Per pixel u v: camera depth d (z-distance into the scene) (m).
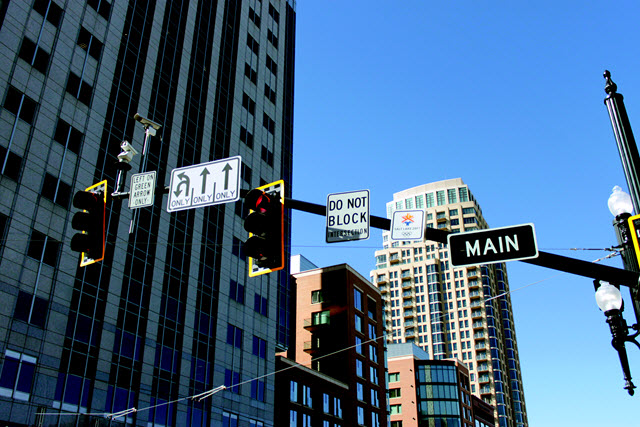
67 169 36.34
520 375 160.38
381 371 73.94
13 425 29.16
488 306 152.62
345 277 71.50
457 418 96.62
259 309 52.72
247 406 47.25
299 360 69.75
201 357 43.88
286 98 68.12
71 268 34.91
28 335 31.20
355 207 8.88
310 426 55.94
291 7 75.81
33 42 36.19
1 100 33.09
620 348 7.64
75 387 33.16
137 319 38.97
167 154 45.50
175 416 39.62
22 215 32.66
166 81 47.84
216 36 56.72
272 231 8.88
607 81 8.07
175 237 44.56
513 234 7.69
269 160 60.12
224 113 54.75
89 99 39.44
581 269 7.27
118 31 43.75
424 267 161.50
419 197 181.38
